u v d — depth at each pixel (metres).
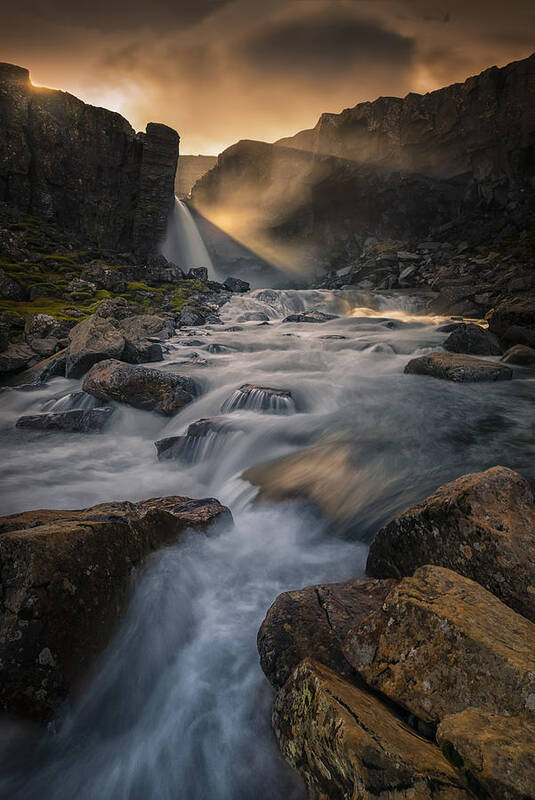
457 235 39.00
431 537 3.41
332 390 9.66
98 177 31.28
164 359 13.55
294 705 2.46
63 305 17.81
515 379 10.15
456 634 2.28
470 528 3.18
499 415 7.81
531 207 35.75
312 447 6.86
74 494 6.32
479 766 1.67
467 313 24.34
